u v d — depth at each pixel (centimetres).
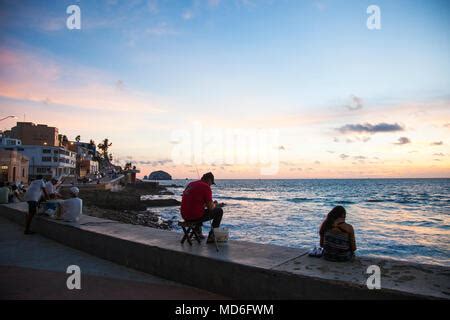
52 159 8488
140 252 621
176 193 12756
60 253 762
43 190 1023
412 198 7925
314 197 8788
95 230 761
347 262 466
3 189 1553
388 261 467
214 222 612
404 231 3041
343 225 471
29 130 9225
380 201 7112
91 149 15225
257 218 4041
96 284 546
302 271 428
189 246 590
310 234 2792
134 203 5072
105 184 6781
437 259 1970
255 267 455
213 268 504
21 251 782
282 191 13225
